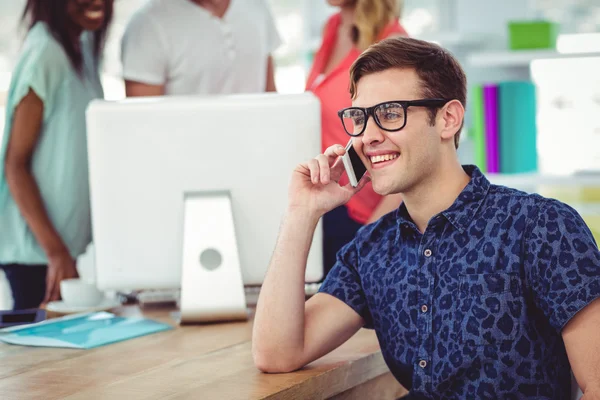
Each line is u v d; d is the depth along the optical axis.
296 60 4.08
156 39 2.54
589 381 1.25
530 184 3.13
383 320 1.49
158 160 1.83
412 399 1.43
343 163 1.58
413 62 1.41
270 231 1.86
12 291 2.63
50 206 2.57
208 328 1.79
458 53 3.60
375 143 1.42
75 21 2.52
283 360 1.44
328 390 1.46
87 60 2.66
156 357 1.55
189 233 1.82
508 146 3.16
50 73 2.47
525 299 1.34
